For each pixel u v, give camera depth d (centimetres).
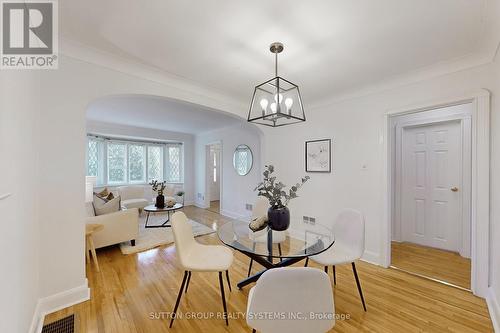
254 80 270
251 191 506
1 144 99
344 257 199
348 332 163
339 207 319
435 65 228
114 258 297
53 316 178
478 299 204
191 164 731
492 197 196
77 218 198
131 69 230
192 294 213
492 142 198
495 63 193
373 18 157
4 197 101
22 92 135
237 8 148
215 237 395
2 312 99
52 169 184
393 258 299
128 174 647
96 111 436
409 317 180
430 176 341
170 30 173
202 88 293
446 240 327
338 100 319
